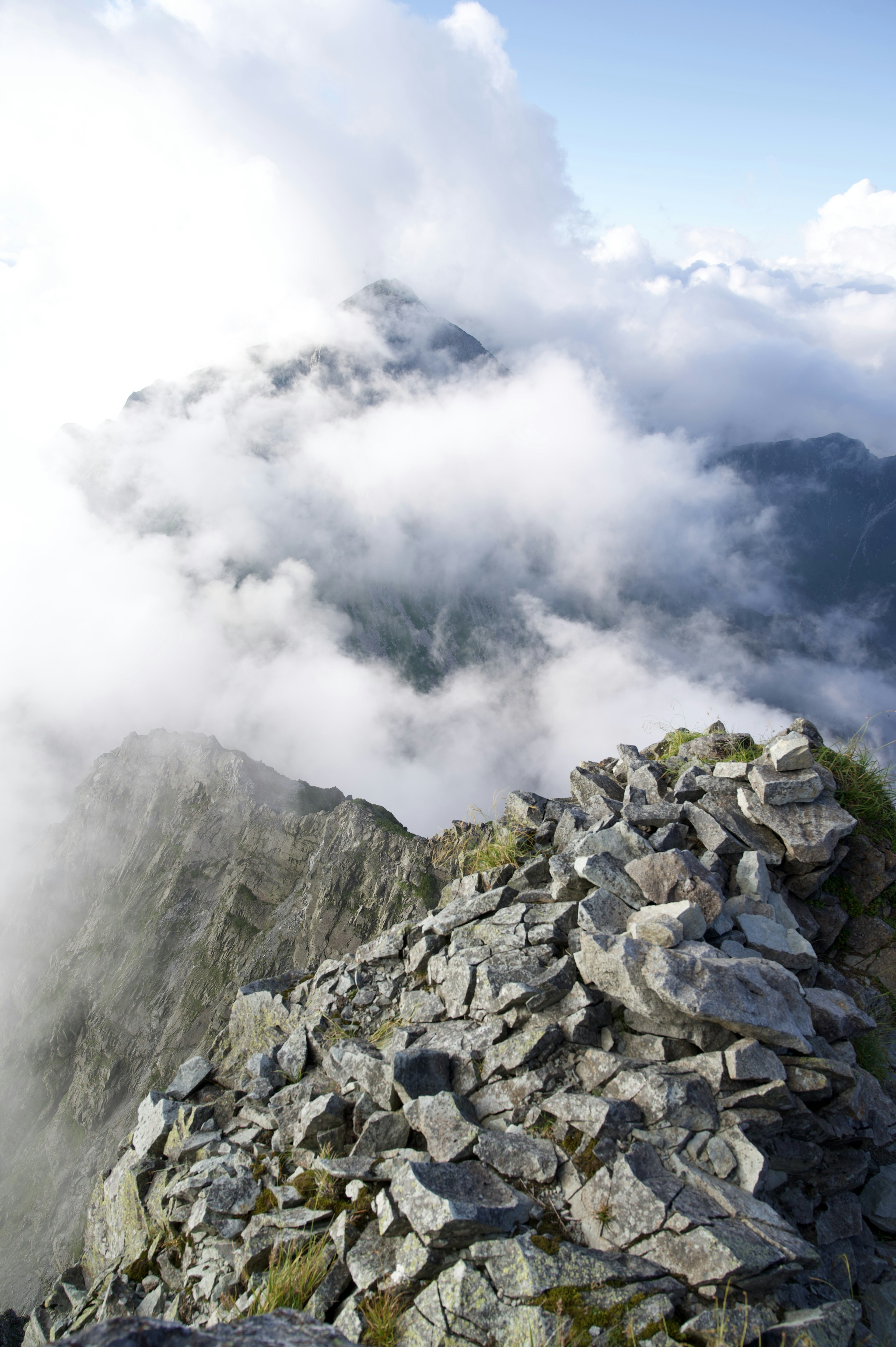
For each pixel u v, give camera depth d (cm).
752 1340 430
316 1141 701
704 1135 559
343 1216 571
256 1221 626
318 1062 875
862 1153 640
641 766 1079
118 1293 670
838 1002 727
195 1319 580
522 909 862
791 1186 612
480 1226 498
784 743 893
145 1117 931
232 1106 862
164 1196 753
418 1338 455
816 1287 516
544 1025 673
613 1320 438
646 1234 490
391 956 1006
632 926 725
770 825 860
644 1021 662
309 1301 512
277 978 1166
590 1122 572
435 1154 594
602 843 863
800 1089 602
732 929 759
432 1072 680
